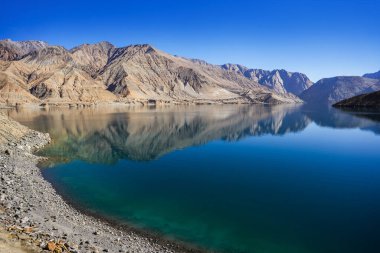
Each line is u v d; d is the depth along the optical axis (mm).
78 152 51500
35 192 27500
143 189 32312
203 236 21672
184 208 26844
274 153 52375
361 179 36250
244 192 31516
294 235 21953
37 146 52094
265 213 25875
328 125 94625
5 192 25031
